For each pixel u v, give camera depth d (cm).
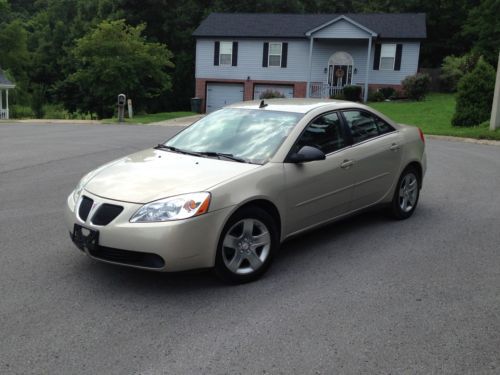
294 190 483
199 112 3638
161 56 3341
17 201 739
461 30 4269
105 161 1100
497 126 1659
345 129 560
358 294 428
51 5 5494
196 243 409
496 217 668
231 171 450
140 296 422
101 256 422
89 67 3372
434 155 1240
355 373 314
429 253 529
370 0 5138
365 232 599
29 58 4719
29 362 323
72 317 384
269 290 436
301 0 5225
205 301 414
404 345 347
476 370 319
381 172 595
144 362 325
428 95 3266
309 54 3353
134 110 3416
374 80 3397
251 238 450
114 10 4438
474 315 391
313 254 525
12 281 448
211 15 3791
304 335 359
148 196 414
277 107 557
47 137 1555
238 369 317
